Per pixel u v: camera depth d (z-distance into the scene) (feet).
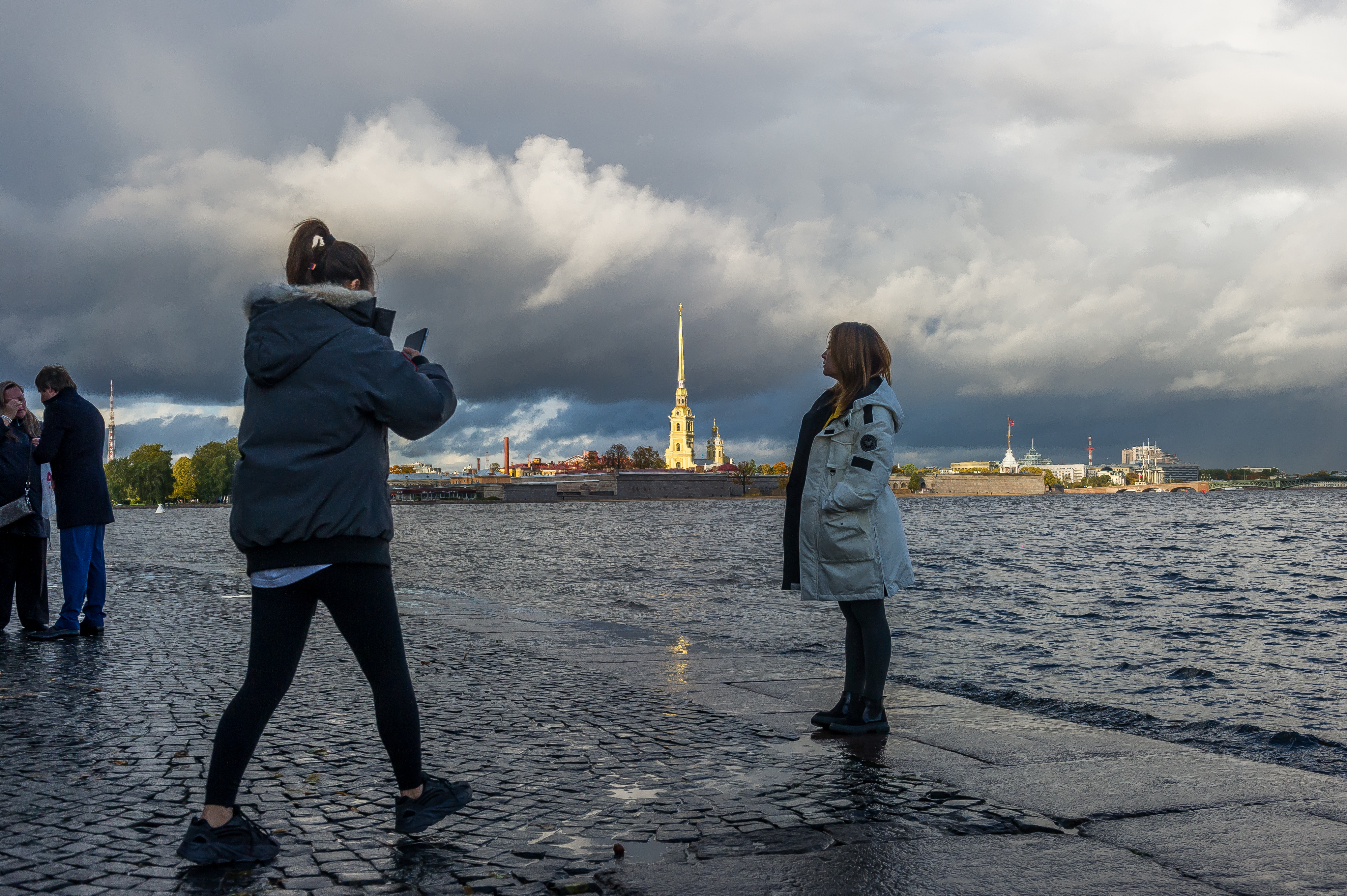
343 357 11.10
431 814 11.52
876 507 18.04
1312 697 30.71
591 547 150.61
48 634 30.17
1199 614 58.13
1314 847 11.53
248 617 36.24
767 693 22.52
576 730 18.28
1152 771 15.29
